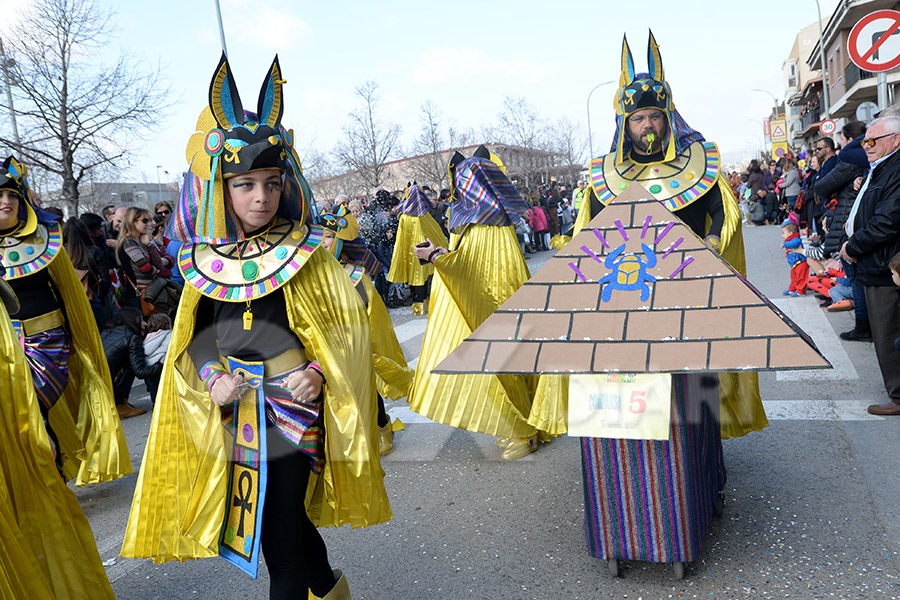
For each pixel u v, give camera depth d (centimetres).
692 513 237
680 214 291
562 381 324
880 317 386
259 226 191
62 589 216
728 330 185
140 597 268
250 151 177
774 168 1177
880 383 447
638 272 202
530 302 208
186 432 200
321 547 212
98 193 1859
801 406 418
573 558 266
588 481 244
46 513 214
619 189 294
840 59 3100
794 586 234
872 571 238
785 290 805
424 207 887
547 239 917
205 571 285
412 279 882
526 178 1580
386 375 409
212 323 197
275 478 190
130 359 539
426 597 249
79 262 550
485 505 321
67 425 363
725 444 371
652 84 278
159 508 201
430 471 366
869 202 388
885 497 288
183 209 192
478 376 374
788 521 279
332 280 196
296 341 191
